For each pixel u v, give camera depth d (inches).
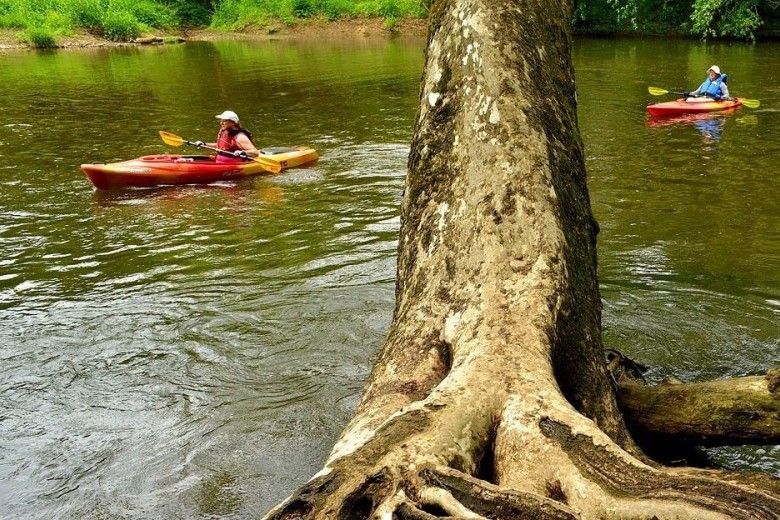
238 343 190.9
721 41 984.9
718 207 298.8
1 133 475.2
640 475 82.5
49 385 173.2
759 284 217.0
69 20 1180.5
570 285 117.6
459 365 103.2
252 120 517.7
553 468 86.0
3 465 143.9
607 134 447.5
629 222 281.7
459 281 119.5
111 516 128.7
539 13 141.8
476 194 124.7
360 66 818.2
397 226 285.0
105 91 655.1
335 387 168.1
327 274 236.2
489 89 130.6
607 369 126.3
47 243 274.4
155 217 305.0
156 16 1323.8
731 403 115.0
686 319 193.9
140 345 191.3
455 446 88.6
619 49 911.0
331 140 450.3
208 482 136.7
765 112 502.0
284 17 1339.8
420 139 136.9
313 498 82.0
